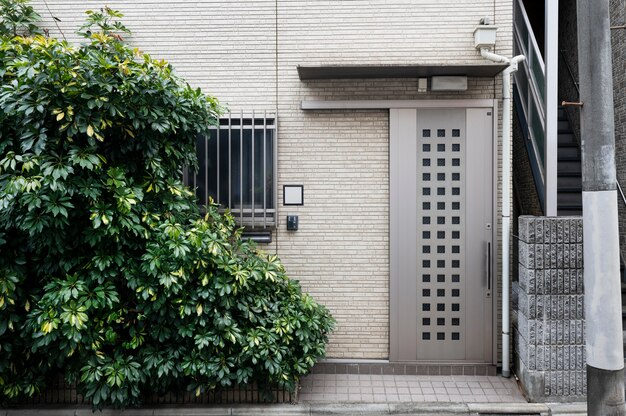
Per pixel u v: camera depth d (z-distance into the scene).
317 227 5.91
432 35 5.84
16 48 4.47
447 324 5.79
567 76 8.88
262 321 4.83
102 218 4.22
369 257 5.88
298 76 5.88
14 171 4.13
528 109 7.30
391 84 5.81
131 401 4.66
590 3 3.56
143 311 4.63
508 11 5.76
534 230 4.92
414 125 5.78
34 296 4.49
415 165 5.79
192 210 5.17
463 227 5.77
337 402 5.01
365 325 5.89
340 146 5.90
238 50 5.96
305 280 5.92
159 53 5.98
